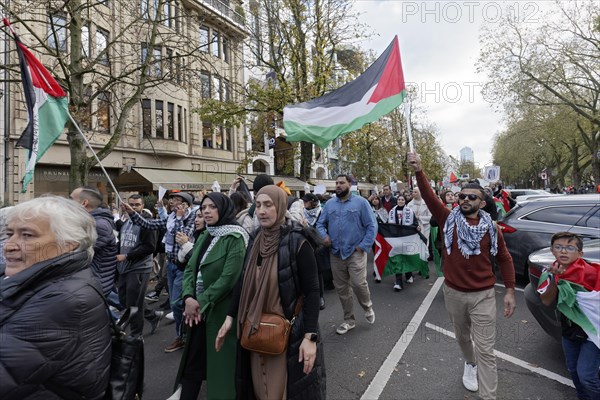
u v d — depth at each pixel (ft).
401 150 85.10
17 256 5.12
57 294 4.58
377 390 9.98
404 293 19.95
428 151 104.22
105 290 11.32
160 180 53.62
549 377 10.41
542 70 58.95
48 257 5.11
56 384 4.61
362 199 14.03
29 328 4.37
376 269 21.59
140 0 28.63
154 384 10.83
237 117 47.78
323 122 14.80
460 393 9.73
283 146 94.22
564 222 19.06
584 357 8.20
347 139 57.62
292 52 45.27
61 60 21.70
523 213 21.04
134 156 61.16
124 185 56.65
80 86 23.34
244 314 7.13
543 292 9.09
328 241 14.11
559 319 9.25
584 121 73.82
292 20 44.93
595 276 8.10
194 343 8.69
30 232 5.06
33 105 14.51
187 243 12.60
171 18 27.09
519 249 20.43
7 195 46.32
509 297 9.02
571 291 8.18
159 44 27.04
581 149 116.98
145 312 14.82
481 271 9.02
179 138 68.18
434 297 18.93
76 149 22.67
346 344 13.09
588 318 7.96
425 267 21.31
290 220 7.64
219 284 8.22
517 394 9.57
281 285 6.96
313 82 42.68
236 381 7.26
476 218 9.39
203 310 8.04
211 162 75.72
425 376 10.67
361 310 17.07
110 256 11.54
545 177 128.57
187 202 14.88
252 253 7.54
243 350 7.29
